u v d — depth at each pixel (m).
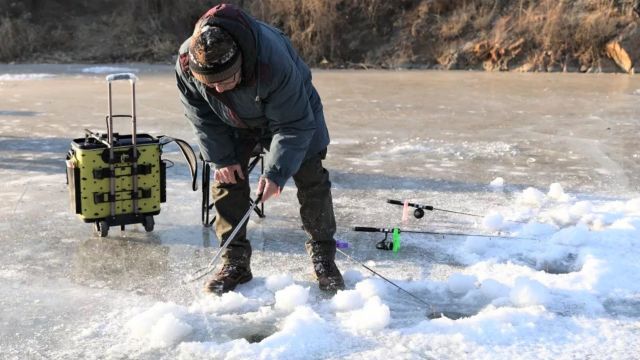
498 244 4.56
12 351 3.20
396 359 3.11
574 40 15.06
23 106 10.16
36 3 18.83
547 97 11.12
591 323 3.46
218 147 3.52
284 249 4.52
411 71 15.30
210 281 3.82
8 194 5.66
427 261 4.33
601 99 10.87
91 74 14.38
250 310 3.63
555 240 4.58
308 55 16.69
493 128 8.62
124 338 3.32
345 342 3.26
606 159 6.97
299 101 3.26
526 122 8.98
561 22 15.19
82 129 8.44
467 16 16.25
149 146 4.58
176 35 18.33
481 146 7.60
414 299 3.77
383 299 3.75
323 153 3.71
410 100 10.90
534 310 3.55
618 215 5.07
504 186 6.02
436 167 6.69
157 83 12.86
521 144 7.69
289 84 3.19
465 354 3.16
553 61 15.09
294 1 16.92
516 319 3.46
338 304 3.61
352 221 5.10
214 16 3.00
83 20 18.69
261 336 3.37
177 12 18.55
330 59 16.66
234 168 3.60
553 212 5.21
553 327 3.40
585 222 4.99
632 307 3.65
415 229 4.92
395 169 6.61
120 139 4.68
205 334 3.37
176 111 9.77
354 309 3.60
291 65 3.21
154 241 4.66
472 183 6.12
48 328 3.43
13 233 4.77
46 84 12.69
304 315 3.44
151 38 18.03
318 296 3.77
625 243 4.49
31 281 3.99
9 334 3.36
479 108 10.11
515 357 3.13
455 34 16.14
